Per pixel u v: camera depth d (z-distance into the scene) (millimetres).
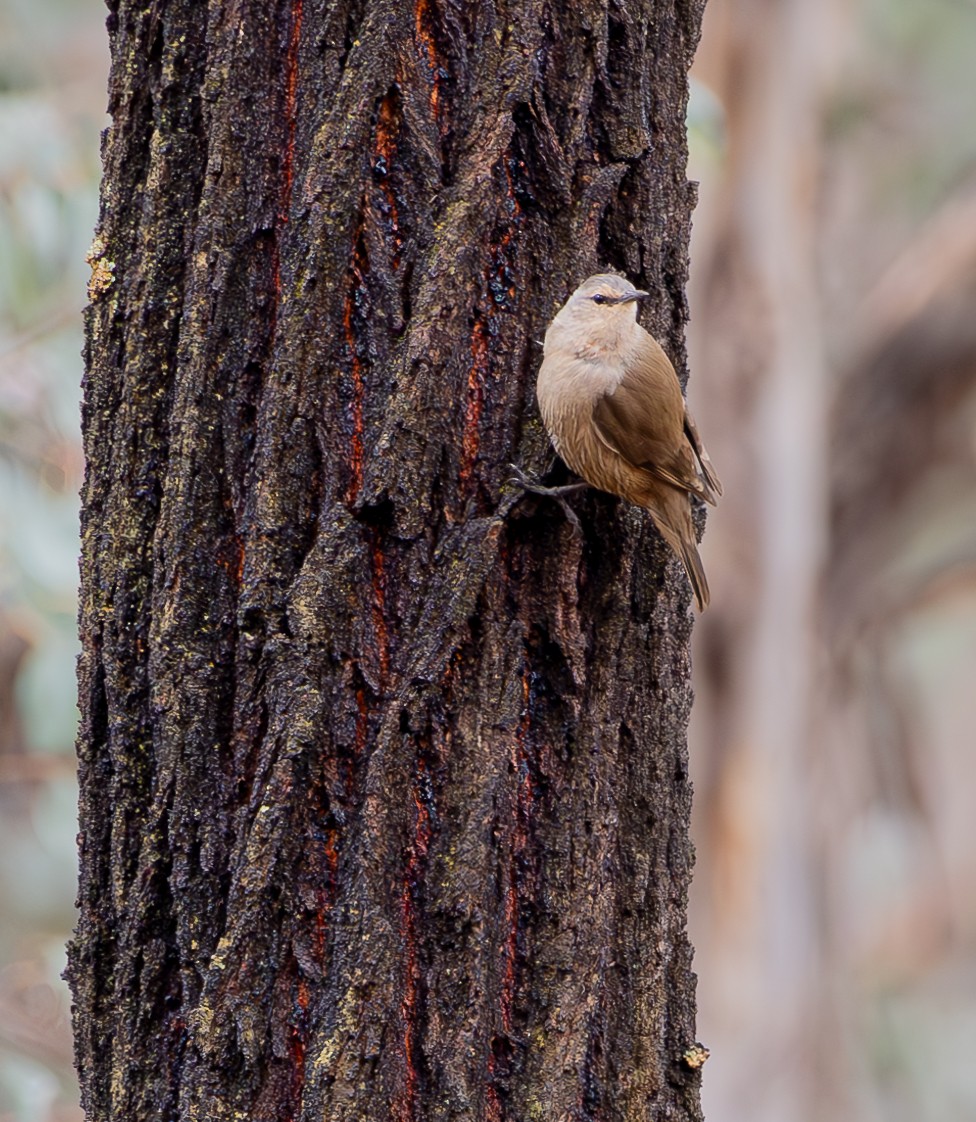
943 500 21172
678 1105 6480
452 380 6098
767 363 17578
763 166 17562
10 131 12211
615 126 6520
